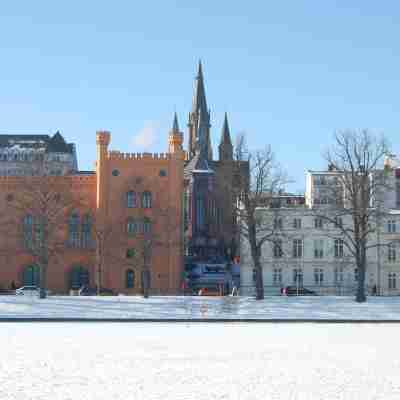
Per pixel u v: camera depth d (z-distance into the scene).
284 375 42.66
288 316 92.75
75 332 70.75
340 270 134.75
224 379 41.03
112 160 143.00
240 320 88.88
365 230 100.56
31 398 34.81
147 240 122.88
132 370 44.28
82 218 143.50
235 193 102.69
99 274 127.44
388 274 134.12
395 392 37.03
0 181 140.38
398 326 81.06
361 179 103.50
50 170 138.00
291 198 148.75
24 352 53.22
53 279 141.50
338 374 43.16
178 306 95.62
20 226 135.00
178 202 142.88
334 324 84.62
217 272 170.00
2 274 141.62
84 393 36.22
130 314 92.88
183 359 49.84
